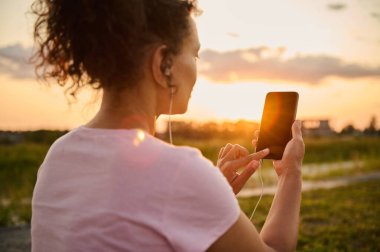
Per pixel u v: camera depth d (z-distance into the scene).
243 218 1.09
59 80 1.26
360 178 17.08
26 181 13.07
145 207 1.04
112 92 1.18
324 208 9.40
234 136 21.98
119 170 1.07
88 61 1.16
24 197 11.04
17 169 14.69
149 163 1.06
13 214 8.74
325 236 6.85
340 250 6.16
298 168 1.29
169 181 1.04
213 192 1.04
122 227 1.04
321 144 29.38
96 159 1.11
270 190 13.45
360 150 27.89
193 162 1.06
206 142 22.44
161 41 1.16
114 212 1.05
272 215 1.22
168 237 1.02
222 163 1.62
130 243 1.04
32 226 1.24
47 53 1.25
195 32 1.24
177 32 1.17
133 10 1.12
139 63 1.15
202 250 1.01
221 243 1.04
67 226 1.11
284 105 1.70
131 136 1.11
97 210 1.07
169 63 1.16
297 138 1.33
